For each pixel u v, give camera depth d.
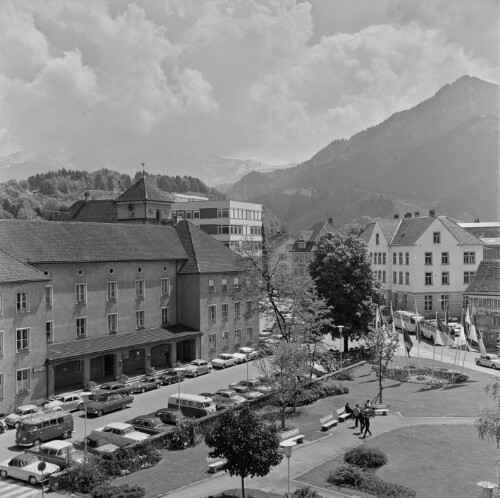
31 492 38.59
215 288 83.31
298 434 46.12
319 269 80.81
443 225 113.69
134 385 64.94
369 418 49.53
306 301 67.25
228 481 38.09
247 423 32.94
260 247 92.81
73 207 121.88
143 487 37.50
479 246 114.50
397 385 63.28
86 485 38.34
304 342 62.41
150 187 109.25
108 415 56.31
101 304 70.44
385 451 42.12
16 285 57.78
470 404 54.06
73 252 67.81
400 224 125.00
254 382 63.22
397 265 119.12
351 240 82.25
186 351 81.44
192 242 84.12
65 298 66.19
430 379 64.69
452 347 86.94
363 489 35.50
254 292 70.44
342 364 73.38
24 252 63.09
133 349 71.50
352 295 79.50
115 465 40.41
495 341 87.69
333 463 40.19
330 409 54.56
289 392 50.38
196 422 47.50
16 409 56.81
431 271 113.75
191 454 43.94
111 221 113.81
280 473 38.75
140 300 75.56
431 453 41.41
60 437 49.03
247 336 88.75
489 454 40.84
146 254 76.69
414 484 36.16
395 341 65.31
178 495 36.03
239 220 154.00
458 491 34.91
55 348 63.78
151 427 48.94
